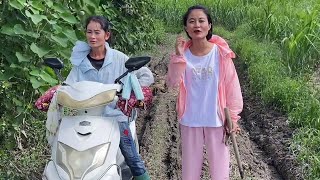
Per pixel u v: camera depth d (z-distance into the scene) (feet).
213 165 8.75
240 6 28.96
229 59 8.44
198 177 8.92
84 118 7.86
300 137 12.51
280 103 14.90
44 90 10.95
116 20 19.60
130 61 8.14
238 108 8.54
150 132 13.53
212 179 8.82
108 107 8.22
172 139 13.24
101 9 16.40
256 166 12.00
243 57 20.07
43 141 11.62
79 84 8.05
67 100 7.84
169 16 28.81
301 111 13.50
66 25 11.69
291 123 13.58
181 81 8.40
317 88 15.39
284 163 11.80
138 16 21.53
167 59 21.31
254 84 16.81
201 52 8.46
